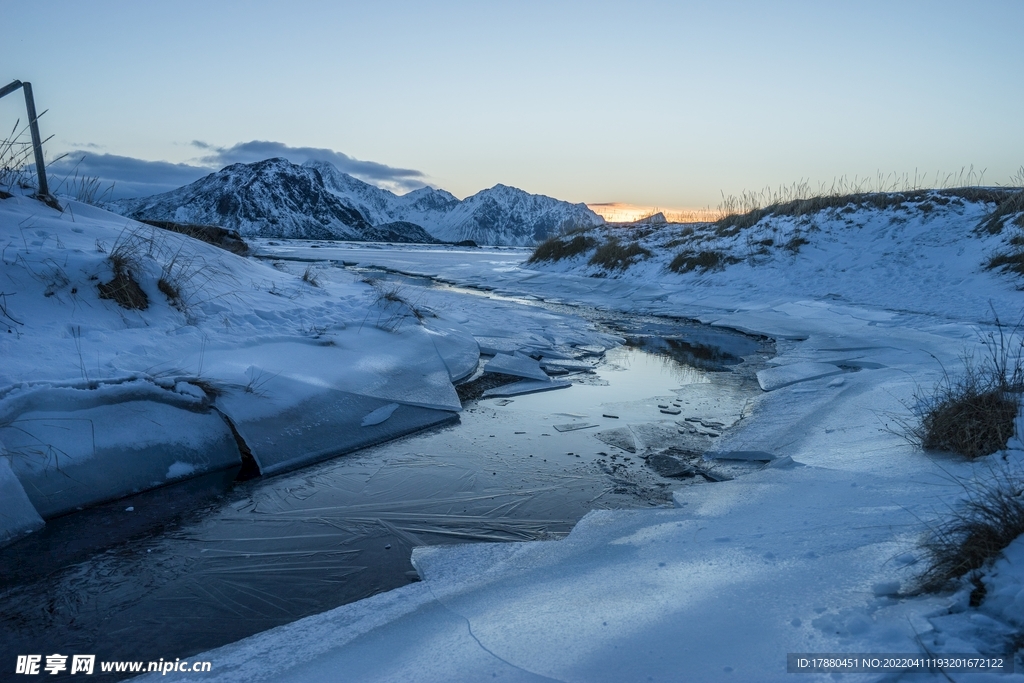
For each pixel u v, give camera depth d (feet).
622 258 71.61
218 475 17.42
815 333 40.01
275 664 9.27
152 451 16.87
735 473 17.88
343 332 27.43
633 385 28.27
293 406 20.16
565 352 34.27
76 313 21.22
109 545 13.80
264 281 31.73
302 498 16.33
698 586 9.91
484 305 46.52
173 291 24.59
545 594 10.46
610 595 10.03
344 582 12.55
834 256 58.90
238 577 12.71
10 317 19.45
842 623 8.18
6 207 26.55
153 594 12.09
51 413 15.94
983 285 45.62
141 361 19.72
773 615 8.68
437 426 22.08
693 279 62.18
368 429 20.68
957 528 9.85
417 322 31.71
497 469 18.44
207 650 10.29
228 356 21.88
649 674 7.63
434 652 8.87
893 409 20.59
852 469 15.89
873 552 10.27
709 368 31.91
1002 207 55.88
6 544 13.57
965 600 8.23
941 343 32.91
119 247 24.88
